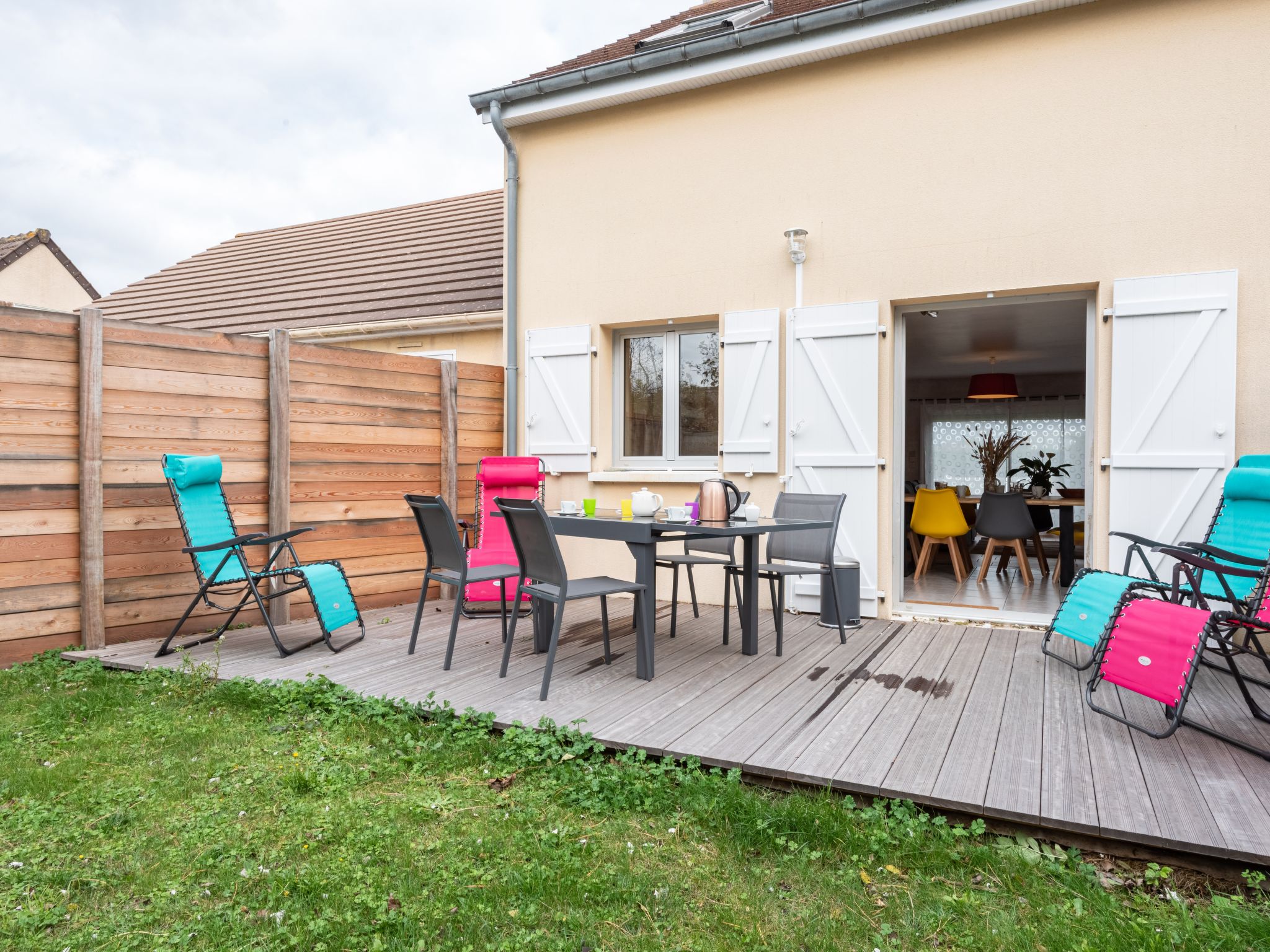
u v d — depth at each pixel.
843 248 5.77
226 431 5.36
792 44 5.69
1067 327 7.74
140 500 4.96
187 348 5.16
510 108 6.88
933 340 8.70
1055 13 5.12
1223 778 2.72
